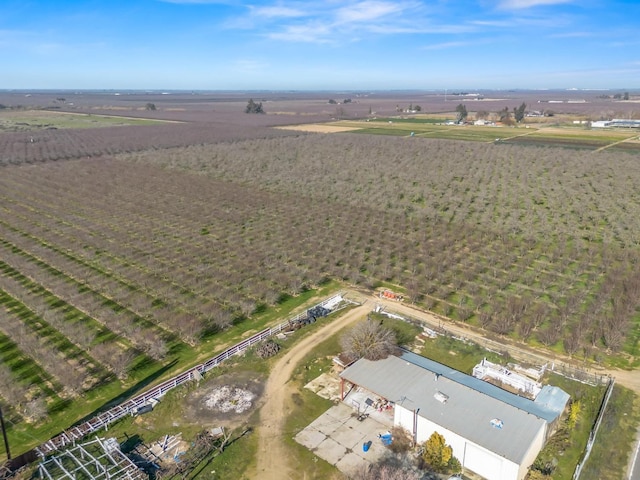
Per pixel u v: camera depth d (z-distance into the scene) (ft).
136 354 124.77
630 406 103.50
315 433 96.73
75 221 230.89
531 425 87.71
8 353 124.98
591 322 136.67
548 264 178.60
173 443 94.68
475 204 251.80
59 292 157.17
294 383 112.78
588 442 91.81
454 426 87.40
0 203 262.06
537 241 200.44
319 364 120.16
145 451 92.68
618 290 156.25
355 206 253.03
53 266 179.73
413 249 193.67
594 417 100.53
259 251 191.11
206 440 94.22
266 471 87.45
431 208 245.45
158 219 233.14
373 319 141.18
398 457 89.92
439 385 99.66
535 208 246.88
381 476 80.48
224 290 157.28
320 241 200.85
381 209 246.88
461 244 199.31
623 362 120.26
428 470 86.74
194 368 116.67
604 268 172.55
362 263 179.73
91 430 97.55
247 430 97.96
